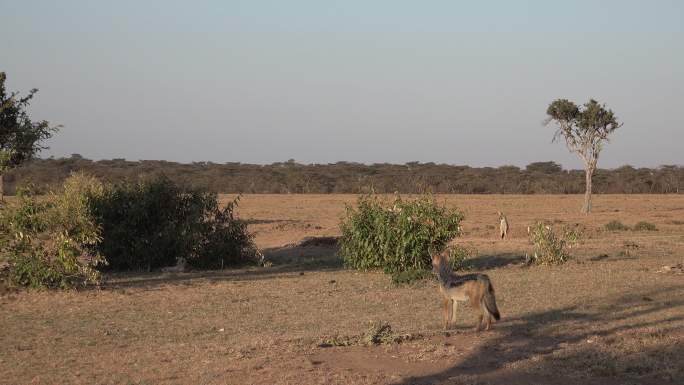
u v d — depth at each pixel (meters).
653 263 21.91
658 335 11.25
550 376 9.09
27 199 17.86
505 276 19.45
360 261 21.52
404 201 22.28
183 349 11.23
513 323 12.73
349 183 105.12
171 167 119.12
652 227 36.75
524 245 28.72
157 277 21.16
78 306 15.66
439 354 10.17
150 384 9.25
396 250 20.70
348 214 22.36
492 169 127.31
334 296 16.80
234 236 25.00
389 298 16.33
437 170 123.12
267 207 60.81
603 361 9.61
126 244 23.55
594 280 18.17
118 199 23.88
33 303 16.02
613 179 106.94
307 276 20.92
